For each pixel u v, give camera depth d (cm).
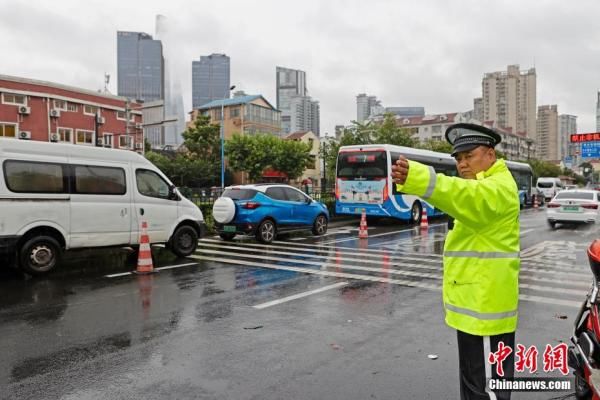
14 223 821
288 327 560
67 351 482
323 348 489
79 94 4153
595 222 1956
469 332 259
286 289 757
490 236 256
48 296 712
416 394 385
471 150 273
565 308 644
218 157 4959
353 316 605
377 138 3828
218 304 665
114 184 954
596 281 324
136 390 394
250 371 431
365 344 501
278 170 4891
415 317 599
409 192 238
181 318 598
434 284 793
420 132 8612
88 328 558
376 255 1111
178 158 4959
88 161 920
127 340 516
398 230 1700
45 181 859
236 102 6131
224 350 484
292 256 1097
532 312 623
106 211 936
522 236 1508
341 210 1892
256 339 517
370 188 1816
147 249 906
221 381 410
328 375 422
